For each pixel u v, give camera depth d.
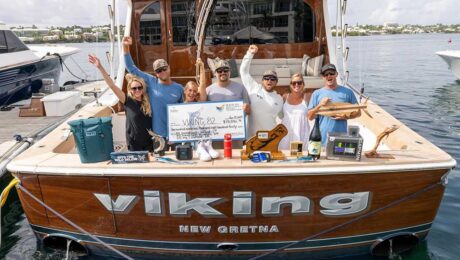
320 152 3.13
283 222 3.22
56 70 13.14
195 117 3.30
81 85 12.79
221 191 3.09
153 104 3.63
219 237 3.29
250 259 3.38
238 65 5.52
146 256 3.46
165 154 3.26
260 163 3.05
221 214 3.18
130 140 3.63
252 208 3.15
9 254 4.10
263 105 3.70
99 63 3.53
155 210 3.20
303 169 2.99
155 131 3.62
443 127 8.66
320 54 5.53
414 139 3.62
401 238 3.62
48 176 3.18
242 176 3.00
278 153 3.14
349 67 20.53
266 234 3.27
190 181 3.05
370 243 3.41
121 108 5.21
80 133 3.09
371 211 3.24
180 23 5.53
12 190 5.77
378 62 23.14
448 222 4.58
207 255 3.39
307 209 3.17
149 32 5.58
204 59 5.59
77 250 3.71
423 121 9.19
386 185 3.14
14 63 10.83
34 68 11.66
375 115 4.41
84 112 4.70
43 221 3.52
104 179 3.11
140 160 3.11
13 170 3.22
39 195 3.32
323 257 3.43
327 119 3.62
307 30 5.50
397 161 3.09
